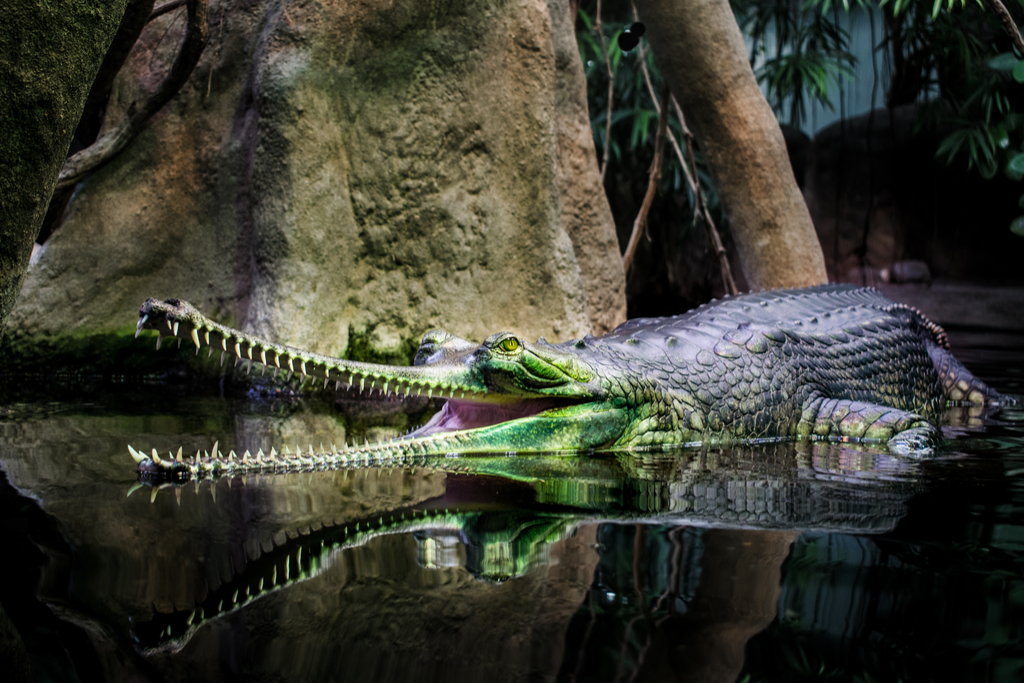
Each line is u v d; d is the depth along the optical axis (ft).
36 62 7.32
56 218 19.13
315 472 9.13
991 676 3.91
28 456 9.41
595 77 38.86
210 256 18.56
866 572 5.57
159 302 8.44
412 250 18.99
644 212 26.04
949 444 12.02
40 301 18.11
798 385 13.91
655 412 12.04
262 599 4.95
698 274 42.73
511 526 6.79
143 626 4.52
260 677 3.88
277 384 17.26
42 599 4.88
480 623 4.58
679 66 22.20
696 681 3.86
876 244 47.60
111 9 7.95
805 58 37.91
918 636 4.42
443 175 19.25
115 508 7.11
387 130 18.66
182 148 18.84
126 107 18.99
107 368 18.40
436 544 6.21
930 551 6.07
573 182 22.50
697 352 13.24
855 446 12.29
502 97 19.77
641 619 4.67
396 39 18.63
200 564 5.62
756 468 9.94
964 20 31.55
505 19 19.67
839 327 15.60
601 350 12.25
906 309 17.88
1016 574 5.51
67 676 3.89
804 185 48.62
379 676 3.90
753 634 4.43
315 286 17.60
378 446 9.98
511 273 20.04
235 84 18.62
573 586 5.23
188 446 10.39
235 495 7.80
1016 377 20.74
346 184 18.22
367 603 4.91
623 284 23.93
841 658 4.14
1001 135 28.89
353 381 9.87
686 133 25.09
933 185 46.75
